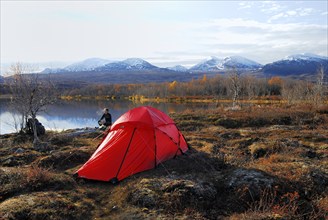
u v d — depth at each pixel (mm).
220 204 7398
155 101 75750
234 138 15625
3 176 8727
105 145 10203
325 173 8828
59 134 16812
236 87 38656
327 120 19906
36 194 7664
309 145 13148
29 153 12117
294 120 20750
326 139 14320
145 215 6859
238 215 6742
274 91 71125
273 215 6531
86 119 38969
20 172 8992
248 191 7594
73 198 7762
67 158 11234
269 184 7816
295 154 11328
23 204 6961
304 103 29391
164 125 10922
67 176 9234
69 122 35969
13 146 14211
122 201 7703
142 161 9828
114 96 98750
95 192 8578
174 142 10945
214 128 19016
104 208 7523
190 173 9281
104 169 9562
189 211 6965
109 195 8383
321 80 34000
